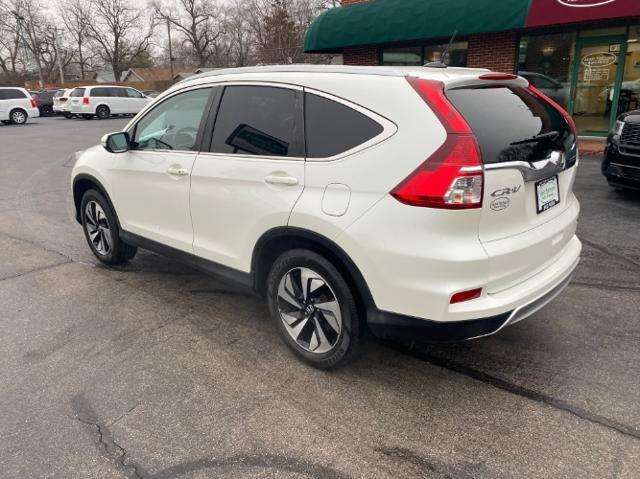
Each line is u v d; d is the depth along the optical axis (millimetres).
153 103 4016
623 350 3258
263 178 3033
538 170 2693
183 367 3158
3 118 24266
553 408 2701
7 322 3799
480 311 2461
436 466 2320
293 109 2965
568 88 12031
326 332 2990
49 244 5715
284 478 2270
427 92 2492
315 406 2760
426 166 2398
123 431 2586
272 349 3355
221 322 3760
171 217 3824
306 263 2936
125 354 3322
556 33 11734
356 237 2602
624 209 6336
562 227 2975
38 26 64188
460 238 2414
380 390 2891
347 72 2812
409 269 2475
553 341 3389
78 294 4301
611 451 2383
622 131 6453
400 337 2641
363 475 2277
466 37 12398
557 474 2258
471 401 2777
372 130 2613
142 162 3992
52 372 3119
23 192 8797
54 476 2303
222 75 3467
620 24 11000
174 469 2332
